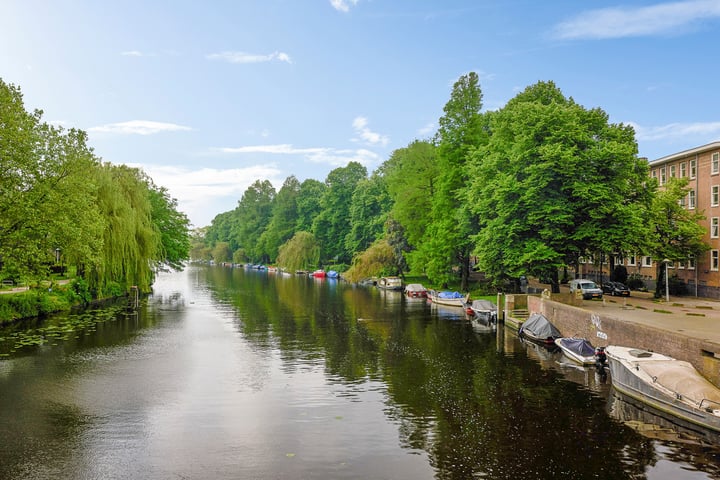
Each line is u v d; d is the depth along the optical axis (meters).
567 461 13.58
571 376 22.28
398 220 64.44
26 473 12.73
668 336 19.94
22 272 31.19
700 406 15.68
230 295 60.50
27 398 18.83
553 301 32.75
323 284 80.88
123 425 16.14
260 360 25.33
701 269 44.00
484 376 22.25
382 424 16.31
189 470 12.97
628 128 43.28
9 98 27.86
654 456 13.91
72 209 31.94
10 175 29.23
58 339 29.91
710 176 43.94
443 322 38.56
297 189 131.12
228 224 183.25
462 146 52.50
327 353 27.08
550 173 36.00
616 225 36.12
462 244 51.09
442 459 13.66
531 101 44.28
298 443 14.73
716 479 12.59
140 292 58.44
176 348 28.03
